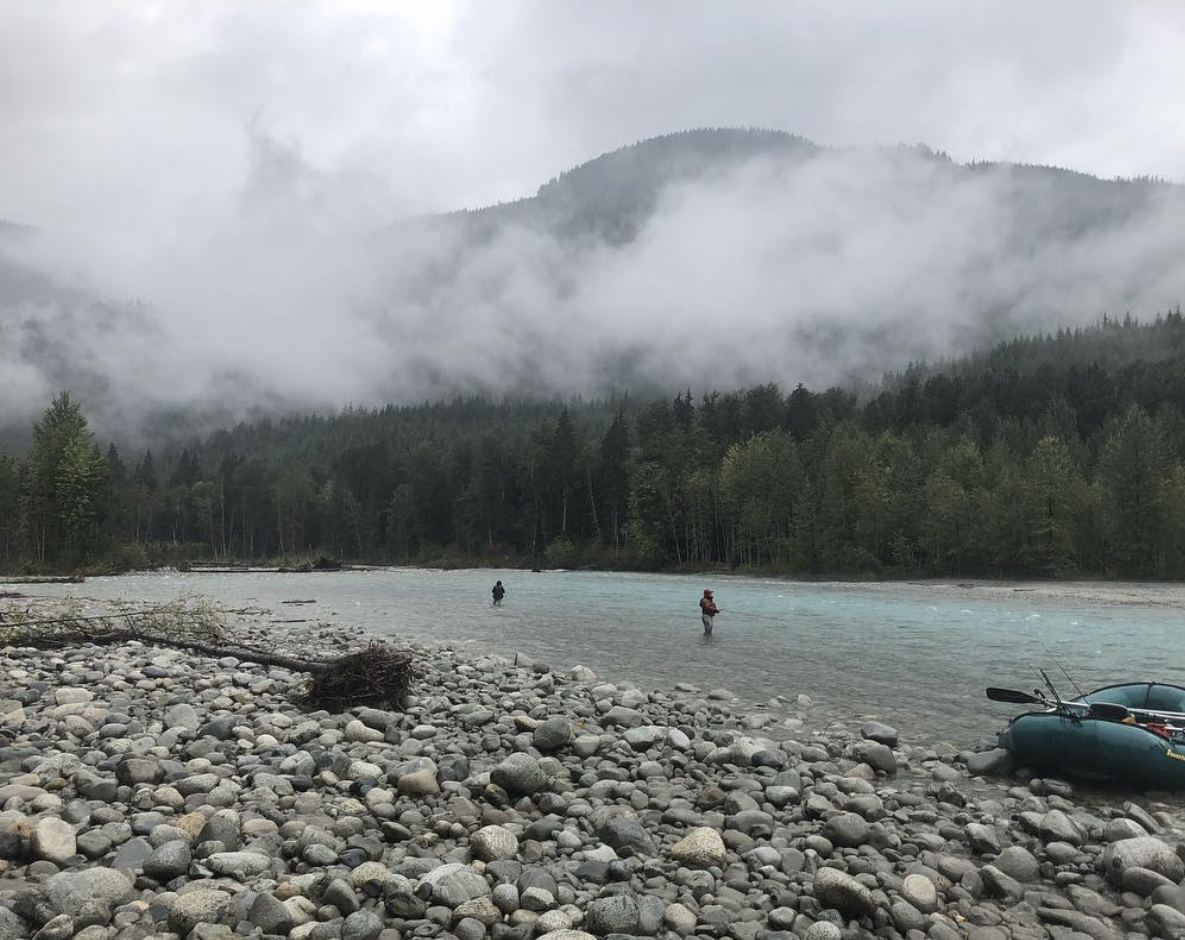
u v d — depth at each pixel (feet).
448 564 422.82
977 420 408.87
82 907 17.90
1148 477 237.45
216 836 22.38
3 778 26.89
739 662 72.33
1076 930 20.57
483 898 20.22
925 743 42.68
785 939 18.92
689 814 27.89
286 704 43.88
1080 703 36.70
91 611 98.89
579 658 74.23
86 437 281.95
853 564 269.44
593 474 428.97
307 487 531.09
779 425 400.47
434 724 41.50
